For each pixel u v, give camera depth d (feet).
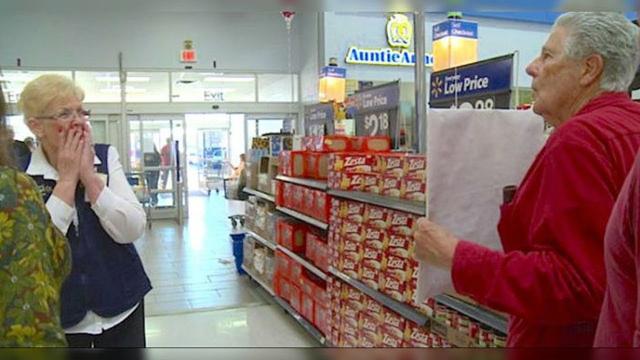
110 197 5.64
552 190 3.63
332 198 11.94
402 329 9.11
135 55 36.94
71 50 35.60
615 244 2.86
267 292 18.58
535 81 4.42
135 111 37.73
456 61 20.74
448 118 4.64
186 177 38.45
